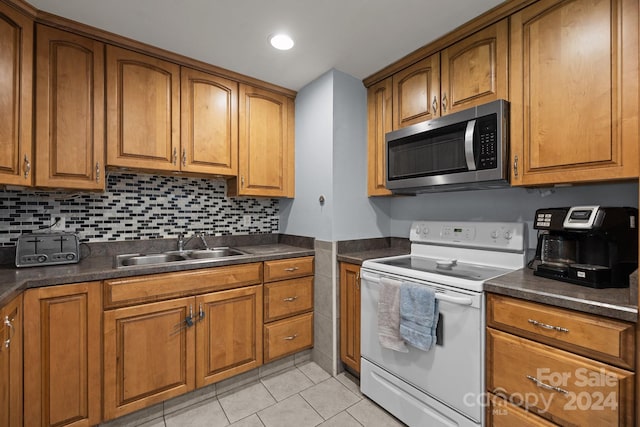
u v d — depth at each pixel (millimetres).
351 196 2191
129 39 1734
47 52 1535
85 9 1477
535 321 1146
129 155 1767
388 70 2062
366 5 1456
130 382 1543
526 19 1391
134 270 1545
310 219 2309
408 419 1555
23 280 1279
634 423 942
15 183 1409
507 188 1770
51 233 1666
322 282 2182
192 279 1722
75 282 1406
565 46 1271
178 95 1937
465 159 1567
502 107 1427
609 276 1166
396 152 1953
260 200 2629
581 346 1038
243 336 1928
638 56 1084
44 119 1524
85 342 1432
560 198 1567
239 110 2197
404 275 1585
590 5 1204
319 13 1519
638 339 933
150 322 1602
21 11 1435
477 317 1283
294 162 2488
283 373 2125
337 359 2104
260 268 2002
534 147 1367
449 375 1375
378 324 1634
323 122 2170
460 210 2002
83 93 1637
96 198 1944
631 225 1205
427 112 1832
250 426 1606
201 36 1714
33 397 1299
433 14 1523
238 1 1428
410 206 2305
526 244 1634
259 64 2029
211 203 2387
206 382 1778
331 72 2098
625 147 1117
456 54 1677
